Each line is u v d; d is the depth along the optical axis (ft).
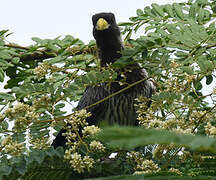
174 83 18.94
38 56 28.02
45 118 21.36
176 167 16.72
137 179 11.43
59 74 24.93
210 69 19.38
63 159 17.25
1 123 17.48
